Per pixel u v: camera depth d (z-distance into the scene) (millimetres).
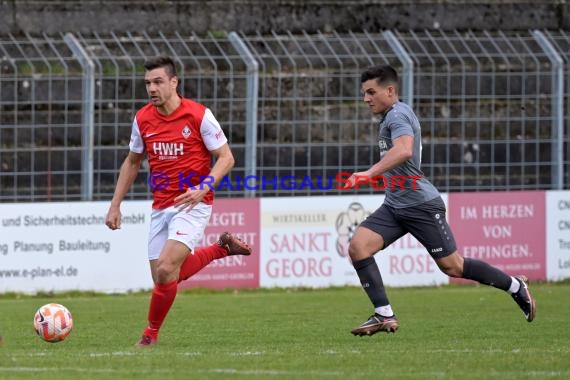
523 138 51281
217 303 42438
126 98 52000
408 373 22078
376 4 63969
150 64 26844
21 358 24609
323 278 48219
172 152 27156
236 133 52438
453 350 26578
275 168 49656
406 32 64250
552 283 50688
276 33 62312
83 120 47250
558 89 51062
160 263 26812
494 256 49969
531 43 57750
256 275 47531
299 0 62625
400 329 33094
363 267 28469
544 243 50688
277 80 54000
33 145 48875
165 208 27531
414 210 28500
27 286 44844
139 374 21875
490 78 56250
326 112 51156
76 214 45406
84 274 45500
